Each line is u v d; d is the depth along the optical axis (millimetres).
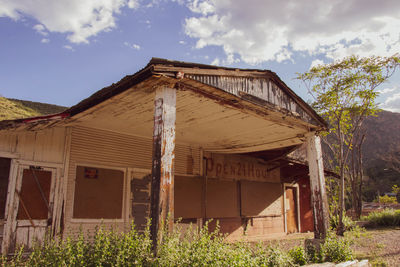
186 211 9945
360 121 14734
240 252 4781
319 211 7668
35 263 3924
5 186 6598
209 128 8125
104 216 7914
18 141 6805
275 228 13453
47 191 7098
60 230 7090
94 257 3836
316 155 8078
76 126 7750
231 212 11508
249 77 6426
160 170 4359
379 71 12883
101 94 5664
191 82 5180
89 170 7844
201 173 10672
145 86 4992
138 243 4055
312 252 6711
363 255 8125
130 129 8289
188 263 3986
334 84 13414
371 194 52812
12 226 6492
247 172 12570
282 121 7516
